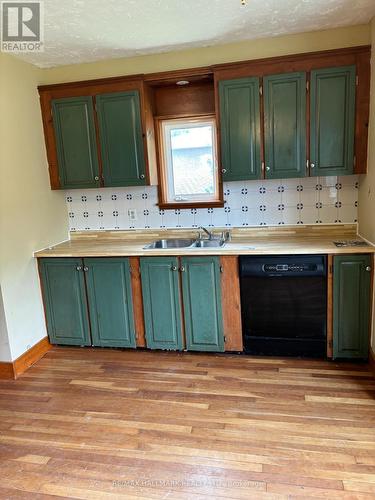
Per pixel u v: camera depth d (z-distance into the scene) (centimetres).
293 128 289
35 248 322
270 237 330
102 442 214
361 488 175
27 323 309
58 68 331
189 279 300
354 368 280
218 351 308
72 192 368
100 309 321
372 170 270
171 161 350
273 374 277
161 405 246
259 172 301
